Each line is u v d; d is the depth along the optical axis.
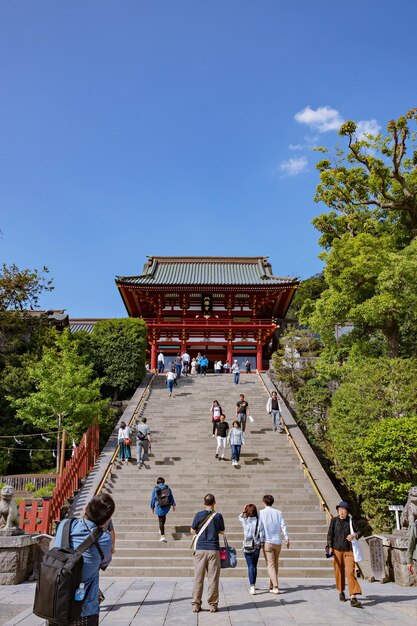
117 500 15.96
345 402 19.52
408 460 16.17
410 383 18.84
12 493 11.07
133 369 30.86
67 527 4.34
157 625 7.21
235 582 10.91
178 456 19.48
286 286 42.12
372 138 27.70
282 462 18.83
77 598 4.03
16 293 28.70
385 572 11.23
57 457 20.67
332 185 29.02
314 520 14.64
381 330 25.09
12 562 10.28
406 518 10.50
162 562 12.53
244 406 20.81
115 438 21.70
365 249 23.56
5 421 23.70
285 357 30.48
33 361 25.98
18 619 7.46
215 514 8.50
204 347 44.44
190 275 46.28
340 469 21.31
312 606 8.43
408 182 26.91
